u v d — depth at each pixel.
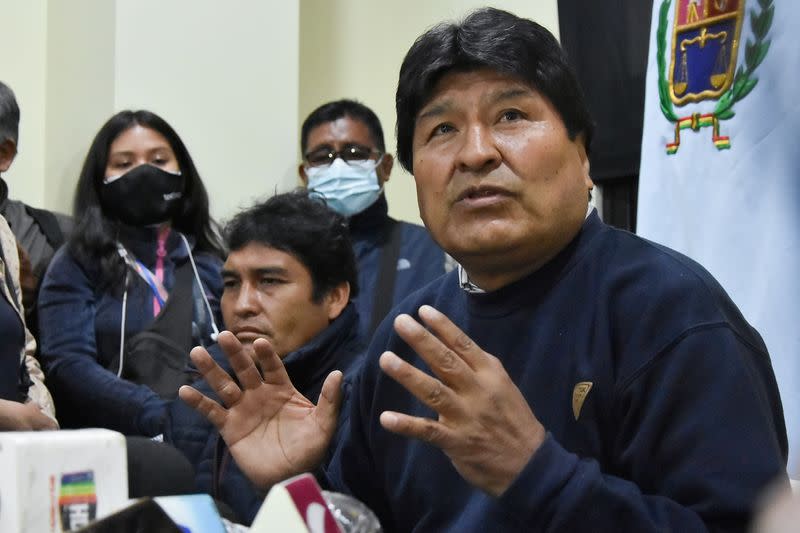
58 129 3.66
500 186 1.21
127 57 3.51
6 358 2.29
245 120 3.69
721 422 1.08
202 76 3.63
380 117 4.20
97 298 2.85
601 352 1.20
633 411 1.15
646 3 3.15
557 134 1.24
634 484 1.07
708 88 2.11
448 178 1.24
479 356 1.01
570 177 1.25
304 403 1.35
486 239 1.22
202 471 1.84
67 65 3.66
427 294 1.47
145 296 2.85
